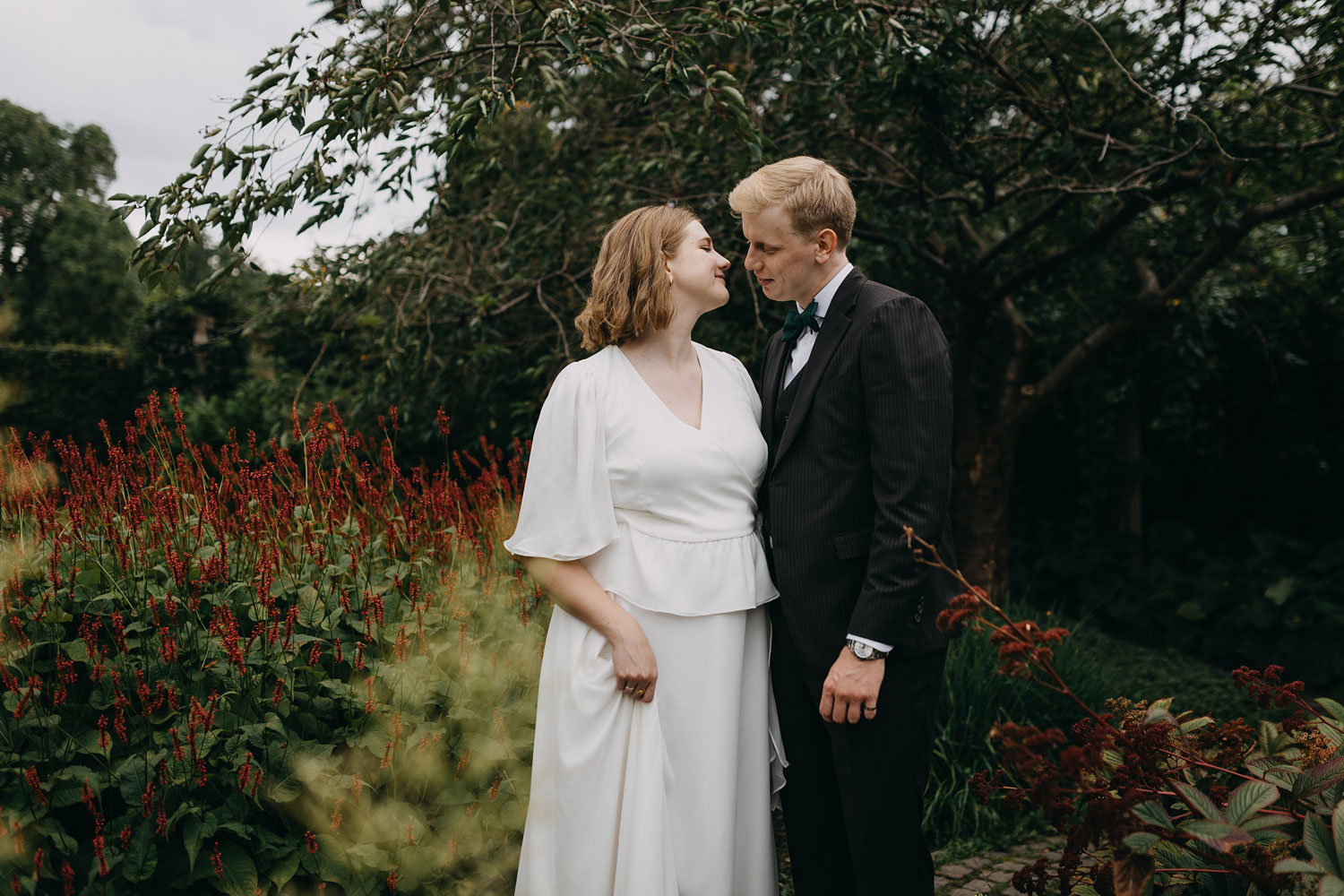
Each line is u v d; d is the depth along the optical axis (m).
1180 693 4.09
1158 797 1.44
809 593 1.63
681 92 2.61
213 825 1.58
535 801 1.60
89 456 2.16
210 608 1.93
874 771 1.59
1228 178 3.52
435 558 2.31
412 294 4.21
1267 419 5.76
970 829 2.70
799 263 1.69
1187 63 3.34
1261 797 1.27
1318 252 4.87
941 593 1.64
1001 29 3.55
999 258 4.88
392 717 1.78
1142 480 5.99
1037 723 2.99
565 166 4.62
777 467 1.69
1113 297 5.06
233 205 2.33
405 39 2.49
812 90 3.85
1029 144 4.06
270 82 2.27
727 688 1.60
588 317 1.71
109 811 1.66
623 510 1.62
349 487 2.49
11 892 1.44
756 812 1.68
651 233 1.66
